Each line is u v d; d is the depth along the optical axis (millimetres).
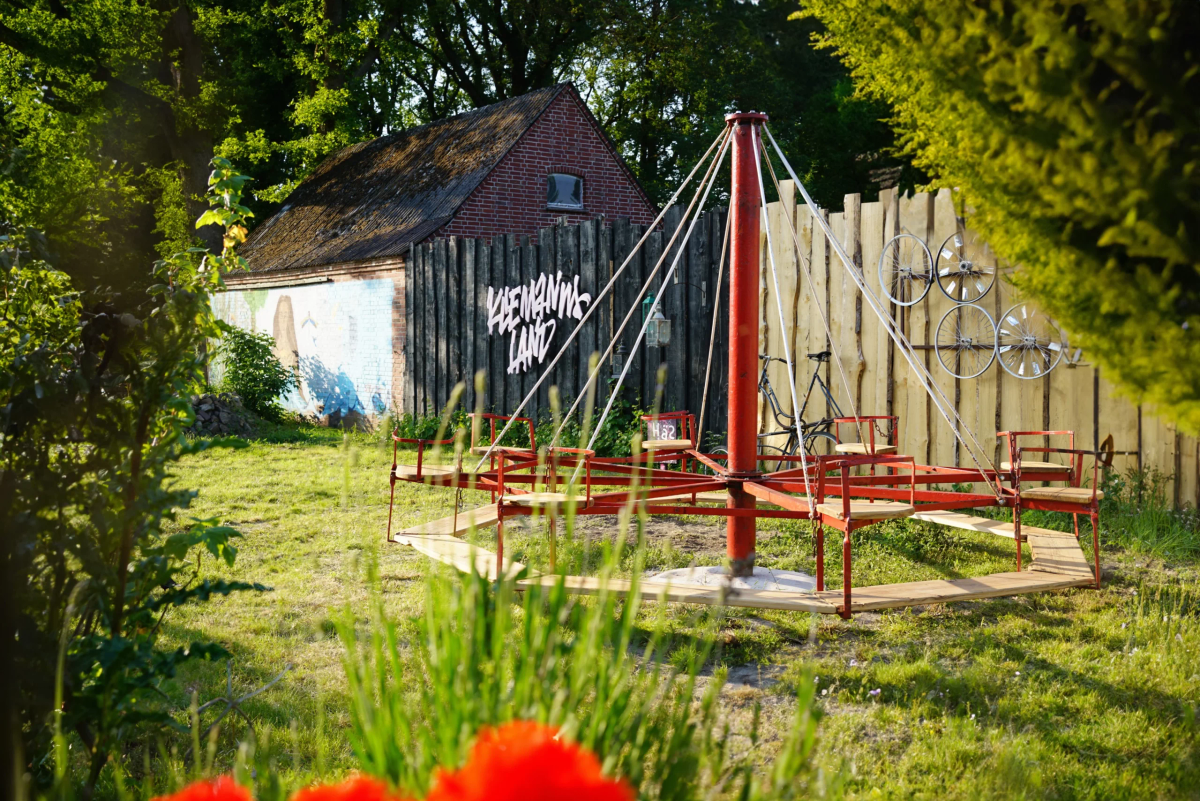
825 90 34312
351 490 10367
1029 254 2643
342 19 28547
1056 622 5566
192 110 26359
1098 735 3879
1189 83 2180
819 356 10305
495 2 34000
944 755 3654
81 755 3639
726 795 2154
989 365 9141
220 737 3842
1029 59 2398
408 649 4773
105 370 3094
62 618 2793
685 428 8766
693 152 34000
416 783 1678
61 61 24516
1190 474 7977
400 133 24234
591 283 13414
